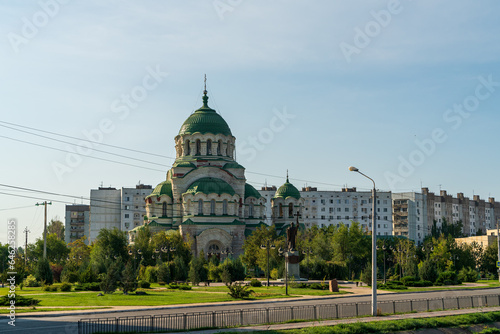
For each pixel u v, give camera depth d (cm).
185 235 13938
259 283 9044
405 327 4928
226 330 4550
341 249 13412
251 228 15538
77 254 15800
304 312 5431
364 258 14212
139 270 11350
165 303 6178
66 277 9650
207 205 14188
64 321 4819
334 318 5225
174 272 10600
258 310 5356
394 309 5578
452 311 5859
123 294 7250
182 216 14562
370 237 14550
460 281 10450
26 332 4266
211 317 5034
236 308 5875
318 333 4472
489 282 11194
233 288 6875
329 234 14962
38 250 17325
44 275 9144
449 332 5072
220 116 16050
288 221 15975
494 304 6588
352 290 8331
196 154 15338
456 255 13762
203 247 13862
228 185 14612
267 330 4481
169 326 4672
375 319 5203
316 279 10475
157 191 15262
